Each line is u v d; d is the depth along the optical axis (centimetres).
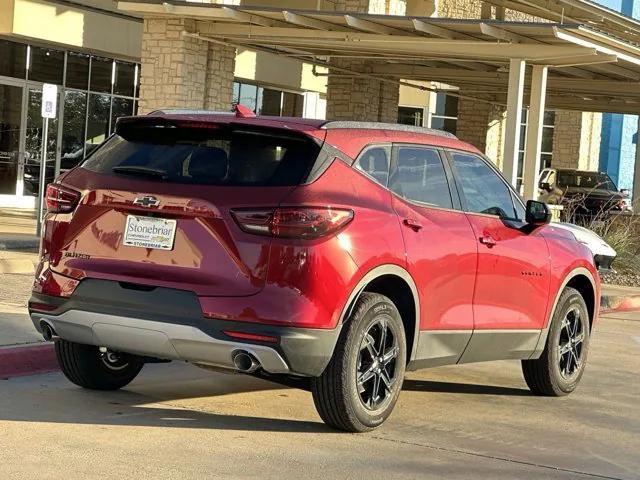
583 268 978
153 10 1989
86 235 731
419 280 770
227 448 686
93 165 752
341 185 719
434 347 806
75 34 2677
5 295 1263
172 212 702
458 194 840
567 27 1767
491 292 855
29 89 2744
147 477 607
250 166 708
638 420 891
